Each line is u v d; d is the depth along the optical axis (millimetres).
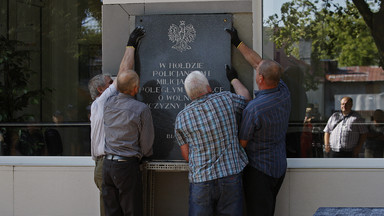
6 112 5246
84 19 5598
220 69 3895
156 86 3920
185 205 4133
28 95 5383
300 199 4039
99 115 3697
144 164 3787
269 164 3480
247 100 3723
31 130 4992
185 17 3906
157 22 3918
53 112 5492
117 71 4133
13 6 5457
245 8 3965
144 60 3928
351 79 4953
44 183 4250
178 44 3908
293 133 4445
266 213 3504
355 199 4008
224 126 3293
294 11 4473
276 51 4363
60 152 4926
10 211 4285
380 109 4887
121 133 3490
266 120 3383
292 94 4500
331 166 4016
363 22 5371
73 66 5602
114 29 4113
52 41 5613
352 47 5293
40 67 5566
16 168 4266
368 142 4562
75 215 4230
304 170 4027
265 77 3414
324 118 4672
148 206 4062
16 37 5469
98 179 3711
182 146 3402
